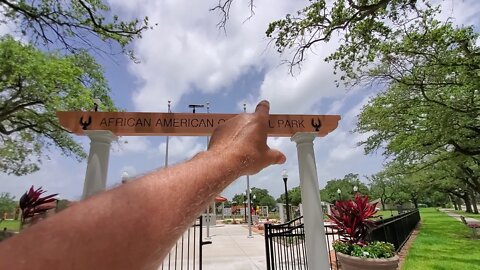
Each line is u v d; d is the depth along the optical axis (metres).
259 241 13.70
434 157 14.36
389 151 13.45
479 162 15.27
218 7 7.08
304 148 5.09
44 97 9.68
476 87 8.85
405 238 12.84
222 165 0.69
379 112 12.16
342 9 7.41
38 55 9.70
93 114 4.75
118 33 8.60
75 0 8.38
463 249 10.34
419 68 9.23
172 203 0.51
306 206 4.94
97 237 0.39
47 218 0.41
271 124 5.05
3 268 0.32
